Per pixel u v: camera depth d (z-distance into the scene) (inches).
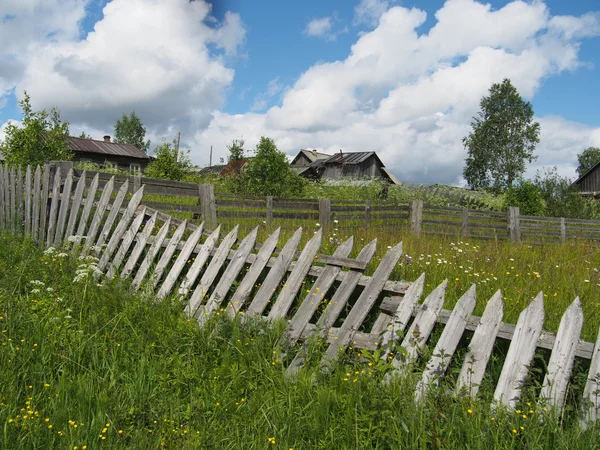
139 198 225.3
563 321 120.9
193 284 196.2
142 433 111.7
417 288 142.1
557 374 116.1
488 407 114.9
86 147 1509.6
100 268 221.6
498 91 2373.3
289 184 719.1
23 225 317.7
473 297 133.0
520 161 2309.3
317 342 146.4
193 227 208.1
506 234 650.2
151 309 175.0
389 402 114.8
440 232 582.9
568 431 106.2
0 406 114.0
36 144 533.0
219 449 109.0
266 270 188.2
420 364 134.3
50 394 121.8
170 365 143.6
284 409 120.4
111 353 145.6
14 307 173.0
